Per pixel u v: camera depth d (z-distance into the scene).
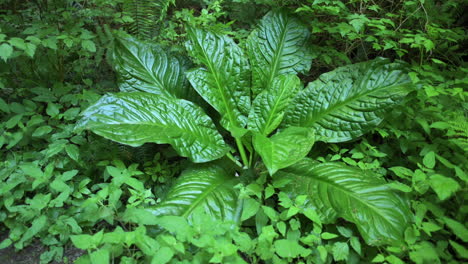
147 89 1.18
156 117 1.00
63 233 0.92
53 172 1.05
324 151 1.17
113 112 0.95
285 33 1.30
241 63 1.19
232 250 0.70
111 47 1.39
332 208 0.88
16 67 1.36
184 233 0.73
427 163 0.91
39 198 0.91
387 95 1.05
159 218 0.77
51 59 1.34
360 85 1.10
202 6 1.96
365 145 1.12
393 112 1.12
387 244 0.81
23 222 0.94
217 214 0.90
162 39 1.59
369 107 1.06
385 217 0.84
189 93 1.23
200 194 0.93
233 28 1.79
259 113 1.10
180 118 1.04
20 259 0.92
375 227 0.82
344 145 1.19
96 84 1.38
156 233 0.84
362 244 0.87
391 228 0.82
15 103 1.14
